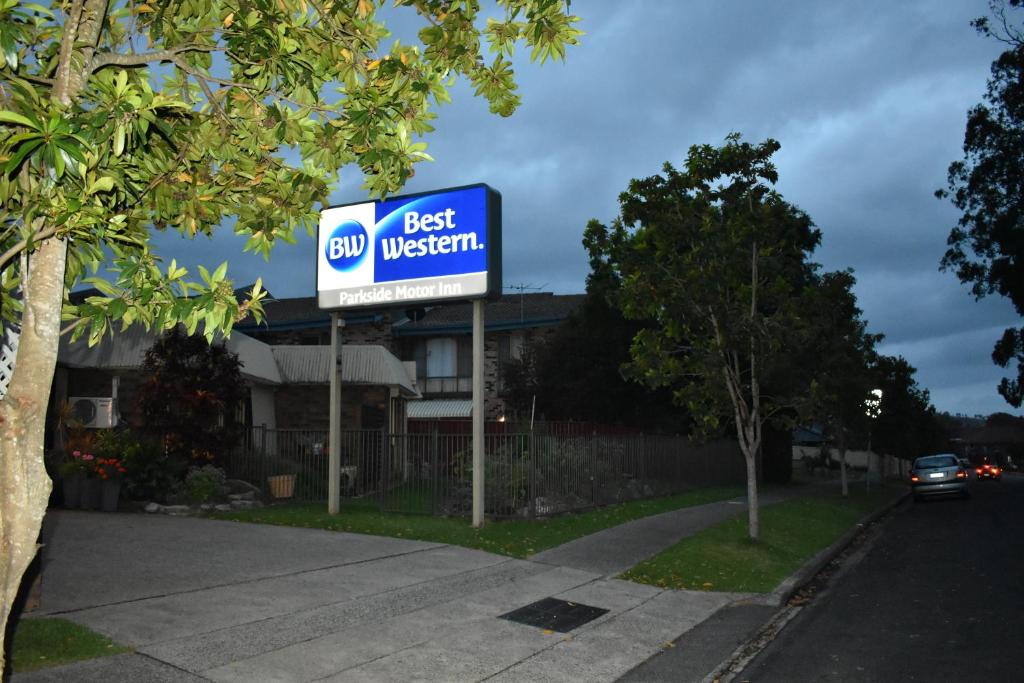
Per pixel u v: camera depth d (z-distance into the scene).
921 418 51.34
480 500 14.62
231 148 6.27
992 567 13.39
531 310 39.47
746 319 14.08
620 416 32.38
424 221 15.31
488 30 6.52
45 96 5.62
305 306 37.38
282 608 8.48
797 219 15.45
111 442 16.08
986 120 30.17
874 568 14.17
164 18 6.24
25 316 4.30
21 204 4.85
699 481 27.80
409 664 7.07
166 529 12.98
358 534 13.54
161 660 6.61
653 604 10.20
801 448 63.59
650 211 14.46
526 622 8.83
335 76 6.49
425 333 39.19
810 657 8.02
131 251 5.55
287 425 25.64
